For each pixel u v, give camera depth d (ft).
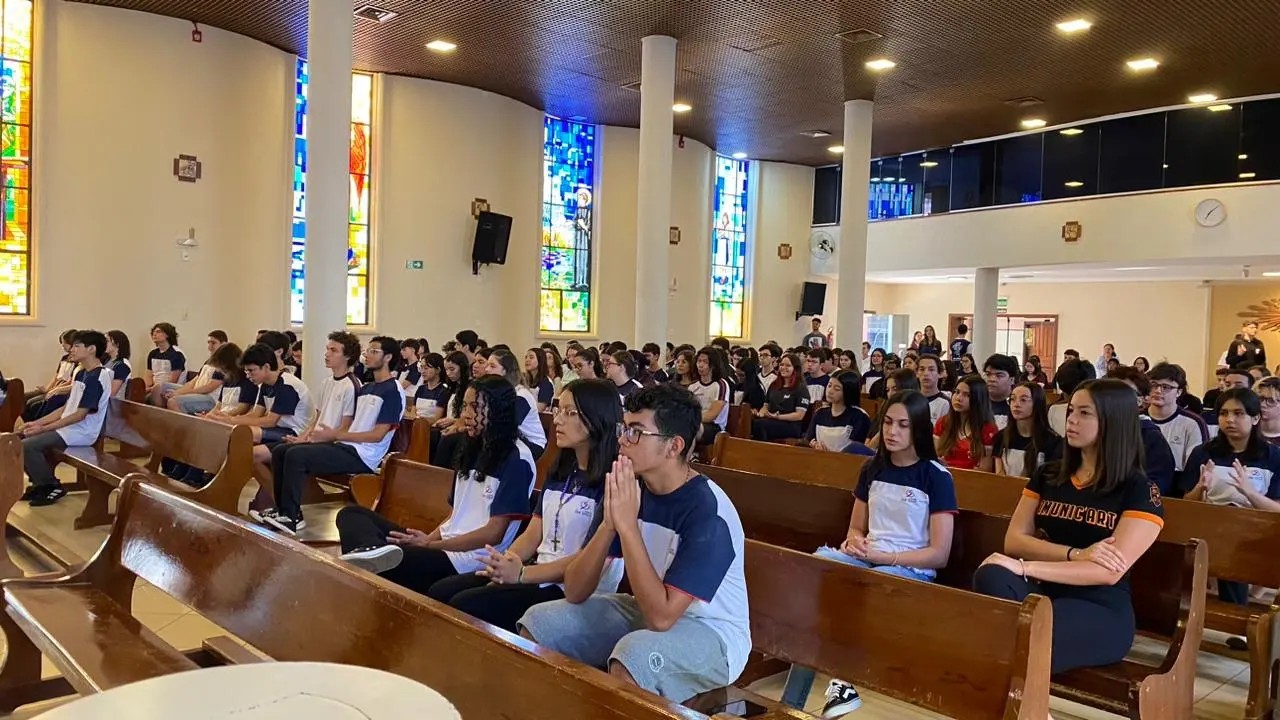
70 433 20.72
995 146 46.11
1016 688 6.72
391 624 6.99
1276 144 37.55
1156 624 10.04
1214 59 32.30
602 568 8.36
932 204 49.03
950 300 67.62
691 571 7.34
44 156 29.01
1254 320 57.47
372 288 36.68
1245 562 11.67
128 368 26.12
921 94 37.65
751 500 13.78
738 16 28.66
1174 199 39.78
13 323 28.60
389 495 14.06
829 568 8.49
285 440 18.94
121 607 9.86
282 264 34.42
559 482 10.09
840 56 32.60
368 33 31.50
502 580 9.05
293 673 4.84
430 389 24.16
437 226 37.96
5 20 28.58
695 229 47.93
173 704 4.46
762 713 8.05
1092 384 9.84
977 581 9.29
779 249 53.52
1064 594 9.69
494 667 6.11
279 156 34.09
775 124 43.57
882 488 11.41
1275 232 37.37
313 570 7.90
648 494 8.03
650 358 29.27
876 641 7.99
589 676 5.55
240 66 32.40
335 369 19.13
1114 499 9.73
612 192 44.09
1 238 28.71
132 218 30.42
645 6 27.96
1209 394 27.91
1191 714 9.43
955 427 16.90
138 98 30.30
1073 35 29.94
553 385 28.89
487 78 37.06
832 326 57.06
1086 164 42.60
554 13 28.94
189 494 15.88
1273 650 10.22
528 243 41.19
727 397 26.04
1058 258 43.45
